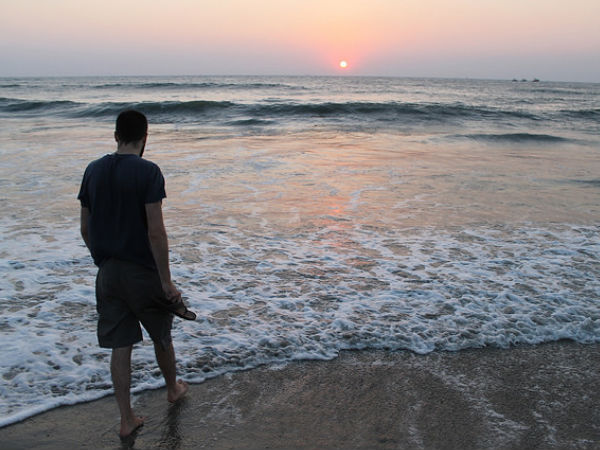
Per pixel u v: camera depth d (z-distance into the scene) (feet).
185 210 21.47
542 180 29.19
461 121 67.97
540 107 103.45
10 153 34.30
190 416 8.61
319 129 55.72
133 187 7.41
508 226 20.07
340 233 18.80
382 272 15.11
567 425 8.57
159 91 149.89
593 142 50.19
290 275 14.75
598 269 15.61
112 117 67.21
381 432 8.25
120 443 7.86
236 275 14.66
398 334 11.48
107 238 7.58
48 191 23.97
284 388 9.50
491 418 8.70
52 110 76.54
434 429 8.36
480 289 13.94
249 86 188.34
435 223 20.27
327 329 11.63
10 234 17.81
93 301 12.77
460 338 11.43
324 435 8.16
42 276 14.23
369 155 36.73
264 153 36.29
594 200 24.57
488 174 30.63
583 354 11.00
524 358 10.77
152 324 7.98
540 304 13.12
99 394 9.09
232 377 9.81
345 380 9.80
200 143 41.42
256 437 8.09
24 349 10.36
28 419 8.35
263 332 11.41
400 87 242.37
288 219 20.44
